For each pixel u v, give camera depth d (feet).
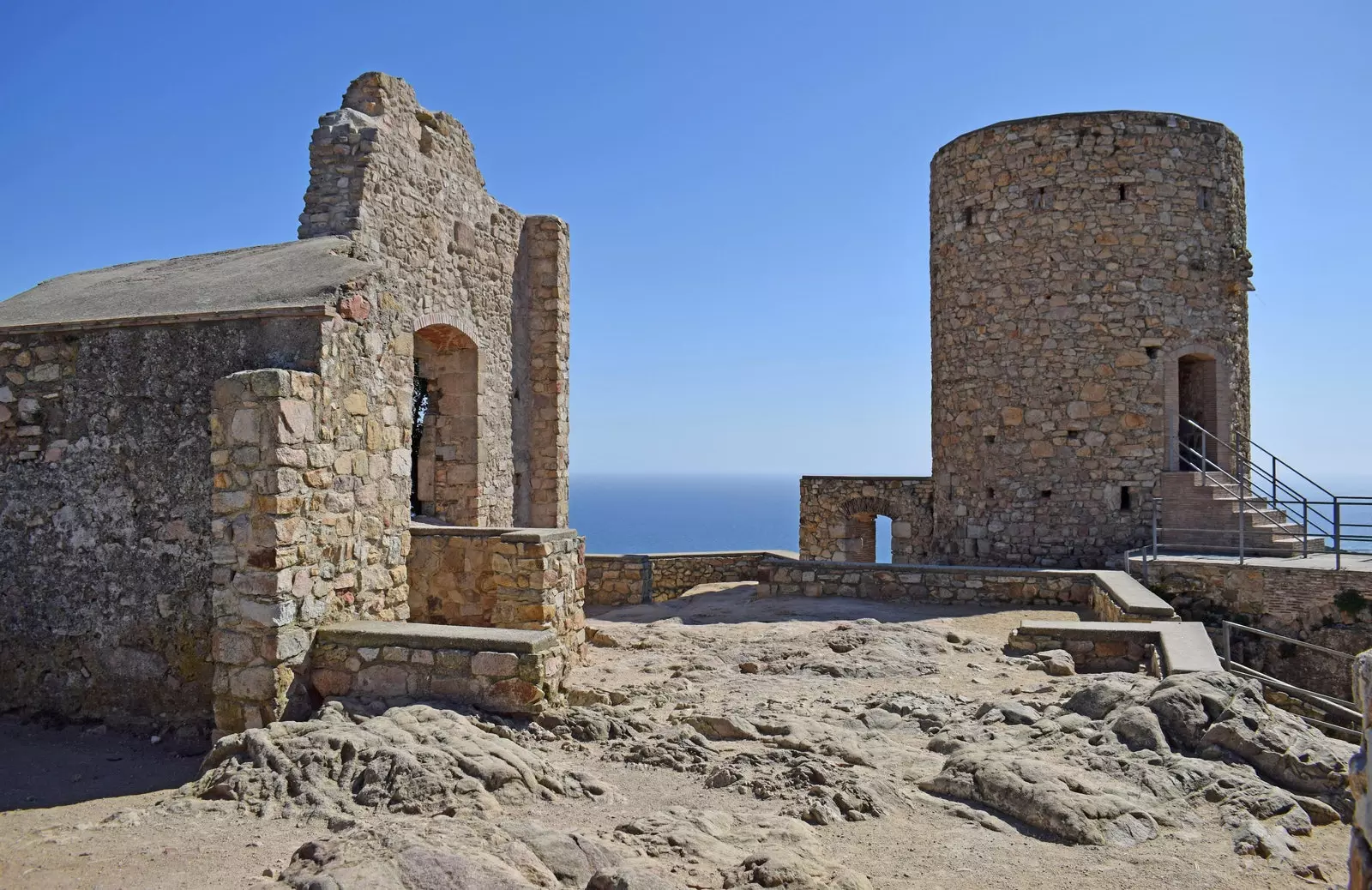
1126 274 48.47
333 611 22.00
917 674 27.50
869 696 24.53
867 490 63.05
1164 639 25.67
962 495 53.06
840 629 32.76
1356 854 8.08
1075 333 48.96
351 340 22.99
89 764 20.04
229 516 20.33
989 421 51.37
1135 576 42.22
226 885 12.53
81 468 22.70
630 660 30.58
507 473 48.29
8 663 23.17
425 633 20.62
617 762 18.57
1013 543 50.37
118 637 22.25
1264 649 39.34
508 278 48.98
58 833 14.87
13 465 23.24
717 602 44.14
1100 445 48.65
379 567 24.17
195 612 21.62
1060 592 38.86
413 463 48.44
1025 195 50.01
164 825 14.90
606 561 48.98
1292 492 44.98
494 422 46.83
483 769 16.26
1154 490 48.03
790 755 18.80
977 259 51.88
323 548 21.70
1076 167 48.91
